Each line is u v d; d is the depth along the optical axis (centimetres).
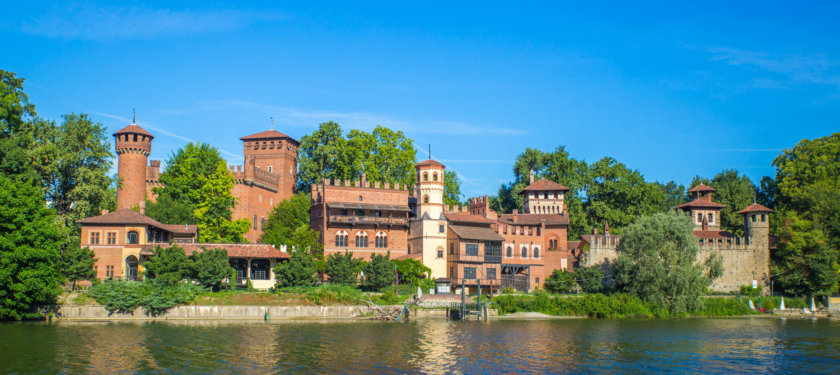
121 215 9394
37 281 7475
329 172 12888
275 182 12444
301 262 9275
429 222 11050
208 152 11206
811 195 11712
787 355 6631
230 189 11044
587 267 11000
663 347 6994
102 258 9175
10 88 9206
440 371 5794
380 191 11569
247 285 9231
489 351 6656
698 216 13362
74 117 10056
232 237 10688
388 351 6575
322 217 11125
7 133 8981
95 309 8288
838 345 7225
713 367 6072
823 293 10769
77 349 6353
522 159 15462
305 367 5859
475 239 11044
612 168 13938
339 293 9012
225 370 5700
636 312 9675
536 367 5988
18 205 7519
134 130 11162
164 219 10269
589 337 7588
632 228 10225
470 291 10912
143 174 11250
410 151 13262
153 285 8562
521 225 11656
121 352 6278
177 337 7119
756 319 9756
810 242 10969
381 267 9644
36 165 9112
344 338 7269
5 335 6988
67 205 9812
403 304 9250
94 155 9950
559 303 9762
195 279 8919
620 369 5950
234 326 8019
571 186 14225
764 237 11838
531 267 11588
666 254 9925
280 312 8731
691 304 9912
